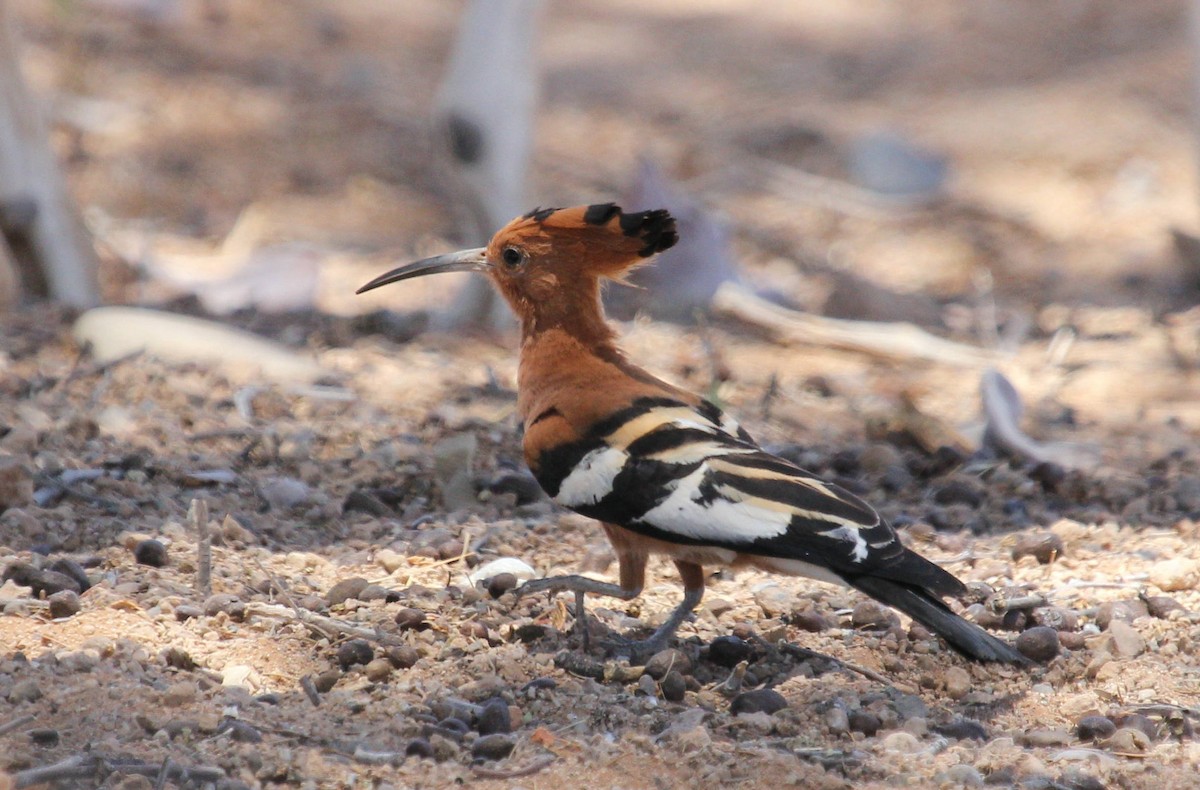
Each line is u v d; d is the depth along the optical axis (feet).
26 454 52.29
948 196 114.21
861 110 132.98
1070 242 106.73
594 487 39.45
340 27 146.72
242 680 36.47
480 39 75.46
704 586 44.73
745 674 39.83
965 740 35.94
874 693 38.22
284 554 47.21
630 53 149.07
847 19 159.74
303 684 36.01
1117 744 35.65
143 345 66.69
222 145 115.24
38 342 68.18
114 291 86.02
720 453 38.52
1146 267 101.81
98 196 105.09
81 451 54.54
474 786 31.91
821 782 32.40
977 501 57.26
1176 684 39.47
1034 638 40.65
